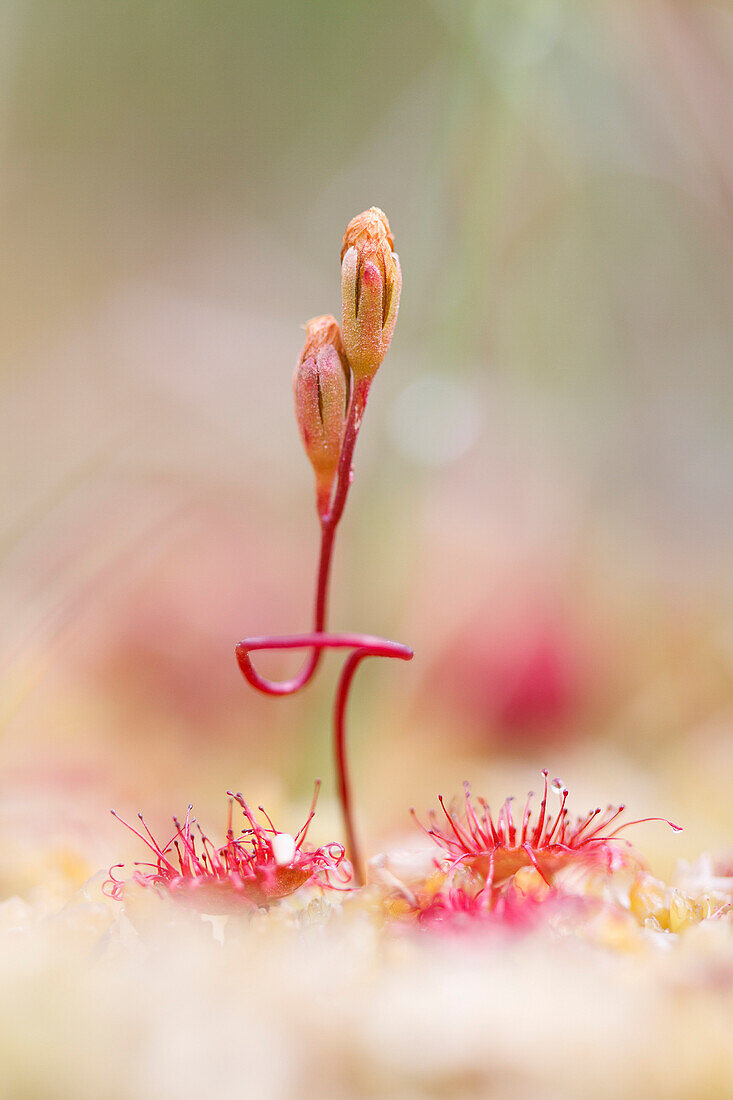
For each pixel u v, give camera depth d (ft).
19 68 1.16
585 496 1.04
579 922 0.46
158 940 0.45
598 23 0.80
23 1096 0.42
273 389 1.09
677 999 0.43
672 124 0.84
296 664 0.93
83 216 1.24
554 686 0.84
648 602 0.93
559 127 0.82
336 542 0.83
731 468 1.09
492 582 0.89
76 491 0.77
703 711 0.82
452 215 0.79
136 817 0.60
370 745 0.68
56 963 0.44
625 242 1.02
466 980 0.44
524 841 0.47
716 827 0.59
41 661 0.64
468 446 0.83
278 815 0.57
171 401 1.04
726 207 0.88
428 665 0.79
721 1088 0.42
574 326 1.01
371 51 1.25
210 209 1.31
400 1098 0.42
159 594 0.88
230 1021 0.43
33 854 0.53
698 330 1.08
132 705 0.82
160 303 1.15
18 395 1.11
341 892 0.48
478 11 0.76
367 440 0.85
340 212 1.21
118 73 1.26
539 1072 0.42
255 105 1.31
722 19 0.81
